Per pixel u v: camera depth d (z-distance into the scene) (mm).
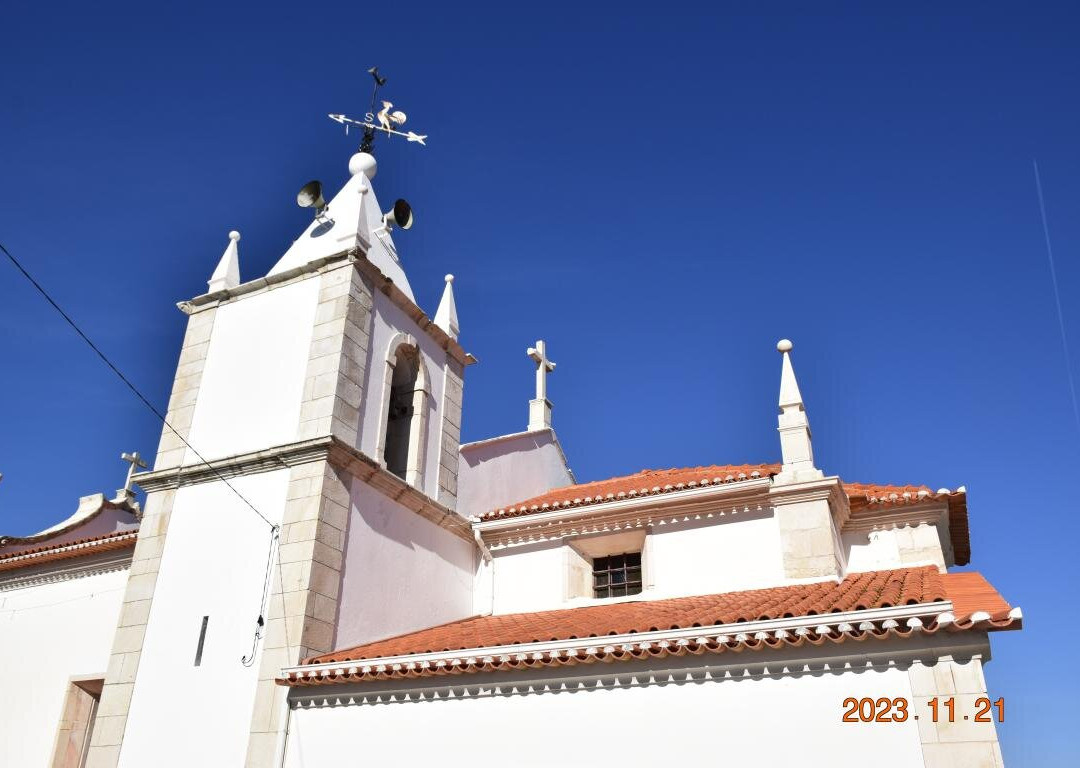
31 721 16047
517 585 16641
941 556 14328
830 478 14266
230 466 14758
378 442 15531
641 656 10375
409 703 11703
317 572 13211
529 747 10695
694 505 15453
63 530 21891
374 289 16438
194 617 13773
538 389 21688
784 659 9844
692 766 9789
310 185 17969
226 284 17406
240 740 12336
